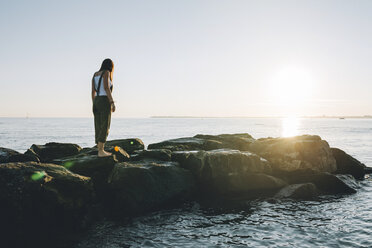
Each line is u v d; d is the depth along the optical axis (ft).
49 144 33.50
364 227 20.13
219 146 40.63
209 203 26.89
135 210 23.59
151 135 202.28
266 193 30.14
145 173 24.81
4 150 26.55
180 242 17.56
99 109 22.89
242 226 20.57
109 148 30.07
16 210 17.60
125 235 18.85
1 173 18.13
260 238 18.17
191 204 26.53
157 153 31.17
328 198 29.04
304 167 34.88
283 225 20.71
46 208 18.66
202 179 29.48
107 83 22.41
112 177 24.44
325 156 37.70
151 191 24.81
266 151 37.52
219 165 29.94
